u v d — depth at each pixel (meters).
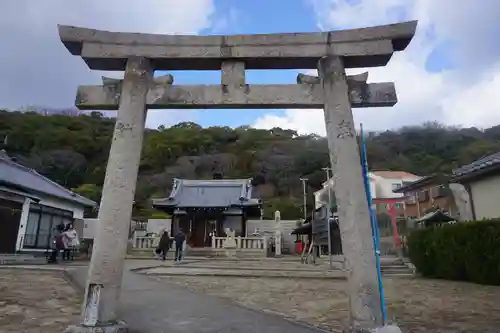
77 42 5.71
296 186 64.25
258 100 5.64
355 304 4.69
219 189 42.88
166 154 70.81
